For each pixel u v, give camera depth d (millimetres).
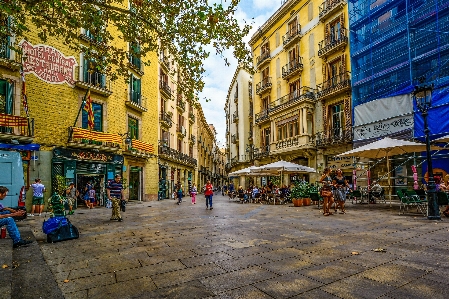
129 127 21922
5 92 14180
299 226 7594
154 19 8180
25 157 14445
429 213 8430
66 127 16484
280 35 29203
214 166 78688
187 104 38750
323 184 10242
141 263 4277
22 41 14664
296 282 3348
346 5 21391
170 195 29688
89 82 17844
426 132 8641
